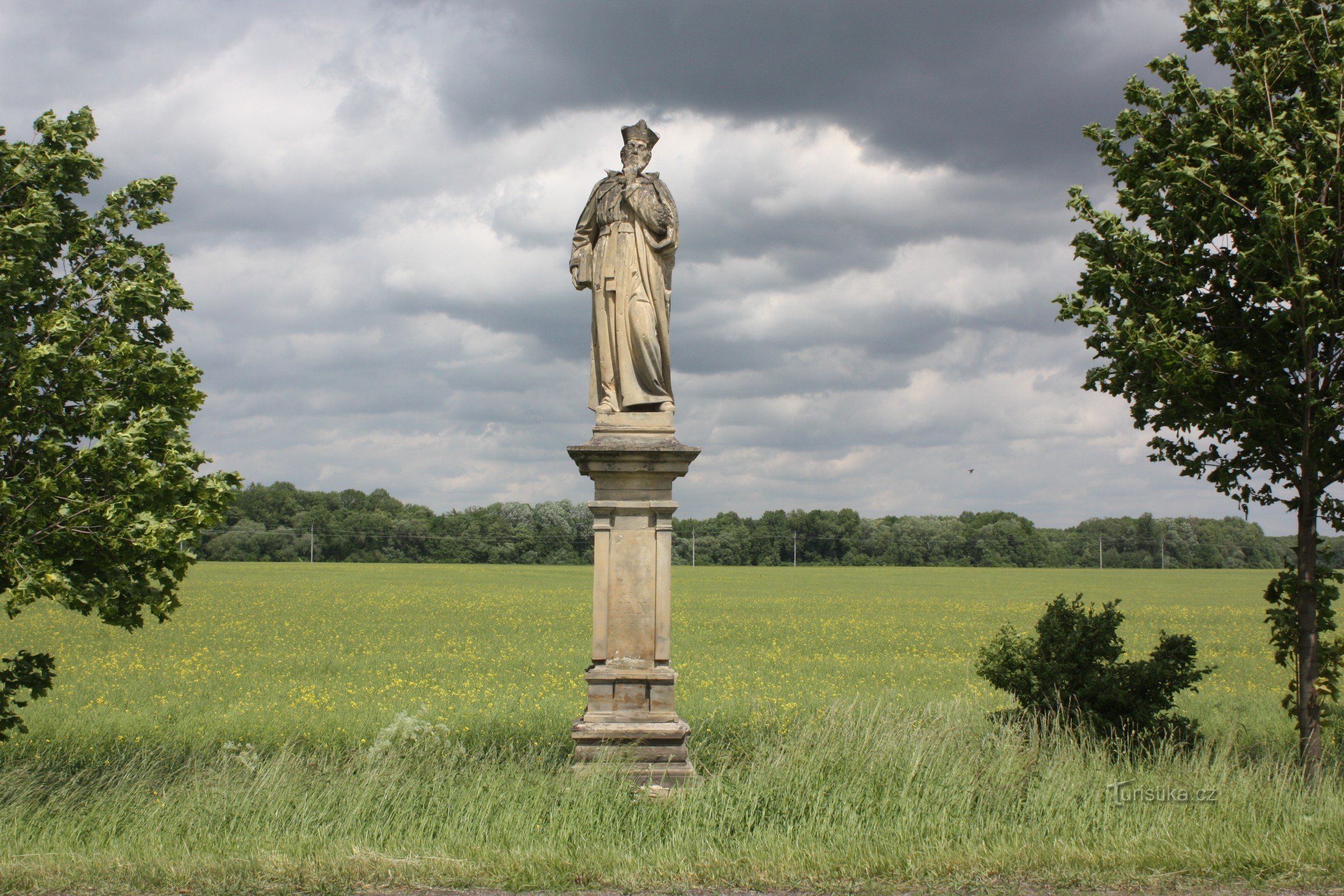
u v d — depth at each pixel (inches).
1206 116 429.1
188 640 1178.0
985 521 6127.0
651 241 423.5
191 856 309.9
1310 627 412.8
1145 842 319.3
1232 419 410.9
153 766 406.9
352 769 388.5
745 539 5551.2
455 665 963.3
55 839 322.3
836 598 2353.6
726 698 695.1
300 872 297.1
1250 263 401.1
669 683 406.3
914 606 2044.8
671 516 413.7
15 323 375.2
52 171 395.2
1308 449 409.1
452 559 4982.8
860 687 816.9
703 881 294.8
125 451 355.9
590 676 405.7
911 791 360.2
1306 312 384.5
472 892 287.6
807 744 413.4
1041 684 458.9
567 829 331.9
